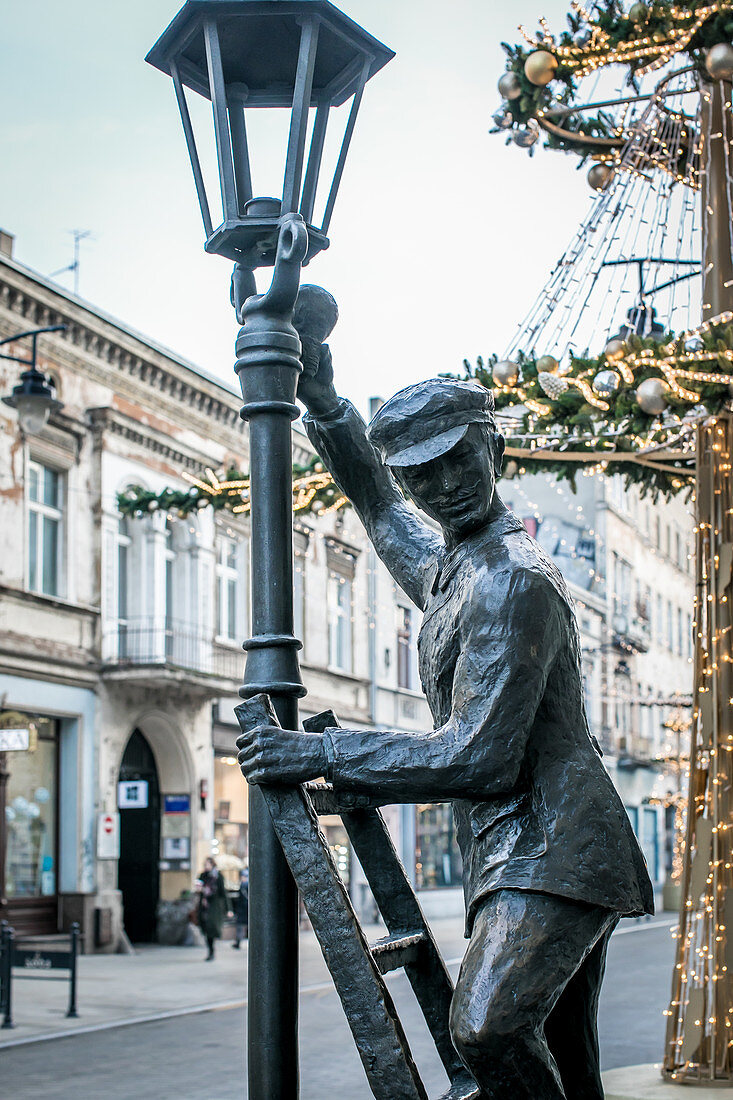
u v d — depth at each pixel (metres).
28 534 19.42
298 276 2.62
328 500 7.16
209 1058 9.74
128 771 22.27
